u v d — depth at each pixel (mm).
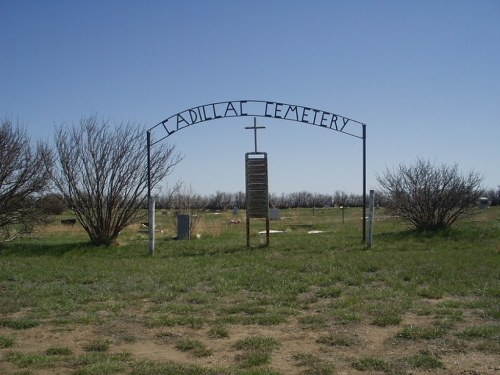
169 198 28062
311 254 14773
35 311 8688
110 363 5949
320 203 71875
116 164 18016
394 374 5570
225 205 61812
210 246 16984
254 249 16188
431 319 7684
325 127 17406
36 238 21531
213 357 6277
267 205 16906
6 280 11797
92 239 18062
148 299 9594
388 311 8070
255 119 17078
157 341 6945
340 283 10734
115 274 12195
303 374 5648
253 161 16953
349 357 6117
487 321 7535
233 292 9961
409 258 13336
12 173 17859
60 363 6035
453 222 20094
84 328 7559
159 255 15734
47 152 18281
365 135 17641
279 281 10789
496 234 18078
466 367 5711
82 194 17906
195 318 7957
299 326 7531
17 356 6230
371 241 16156
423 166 20172
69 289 10445
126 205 18203
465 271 11422
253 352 6328
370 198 16188
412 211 19828
